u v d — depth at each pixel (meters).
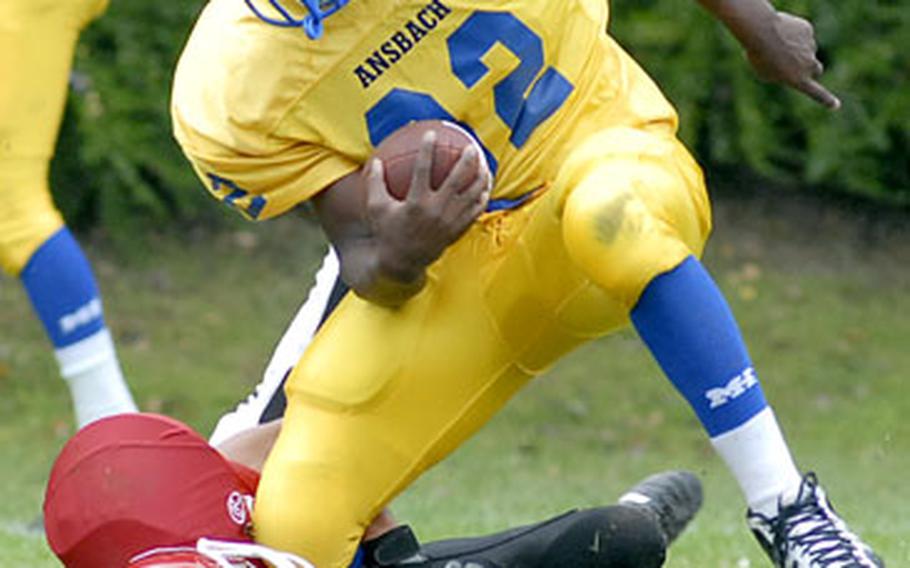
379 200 15.19
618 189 15.13
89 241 54.34
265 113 15.77
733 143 55.16
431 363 16.67
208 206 55.16
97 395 15.05
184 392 46.56
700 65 54.47
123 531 15.12
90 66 52.56
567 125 16.62
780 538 15.35
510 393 17.20
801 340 50.28
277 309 51.72
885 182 55.84
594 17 16.95
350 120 15.86
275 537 16.28
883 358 49.47
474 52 15.98
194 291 52.47
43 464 40.88
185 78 16.31
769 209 56.94
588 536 16.64
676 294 15.17
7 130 14.05
